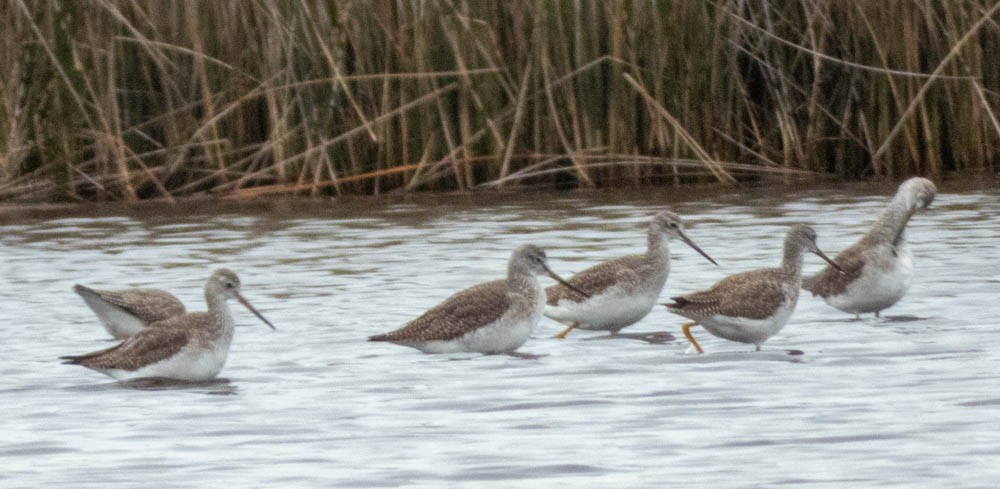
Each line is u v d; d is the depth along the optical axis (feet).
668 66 82.02
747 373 39.34
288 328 47.47
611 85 82.07
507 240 65.41
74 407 37.24
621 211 74.18
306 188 81.82
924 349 41.57
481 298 43.29
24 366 42.34
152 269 60.34
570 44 82.02
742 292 42.96
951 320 46.06
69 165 80.38
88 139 81.92
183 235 69.56
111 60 79.77
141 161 81.25
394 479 29.96
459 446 32.42
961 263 56.39
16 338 46.60
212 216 75.92
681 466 30.30
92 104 80.53
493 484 29.45
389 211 76.13
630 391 37.55
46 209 79.82
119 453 32.53
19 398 38.37
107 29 79.71
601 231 67.72
